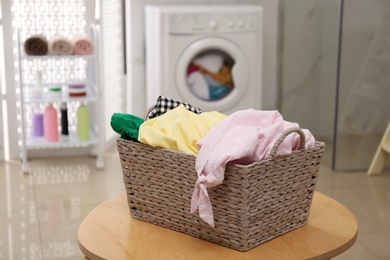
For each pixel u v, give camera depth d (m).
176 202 1.73
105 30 4.24
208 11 4.00
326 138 4.16
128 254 1.62
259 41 4.16
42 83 3.98
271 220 1.68
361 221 3.24
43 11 4.09
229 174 1.58
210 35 4.04
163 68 4.01
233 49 4.09
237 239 1.63
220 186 1.61
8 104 4.16
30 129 4.26
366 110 3.99
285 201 1.71
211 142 1.66
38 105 4.19
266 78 4.66
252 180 1.57
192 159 1.65
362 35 3.88
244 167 1.55
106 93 4.35
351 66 3.91
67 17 4.14
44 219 3.23
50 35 4.14
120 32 4.55
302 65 4.31
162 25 3.95
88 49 3.90
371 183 3.81
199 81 4.14
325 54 4.03
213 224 1.58
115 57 4.49
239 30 4.08
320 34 4.06
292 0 4.36
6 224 3.17
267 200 1.64
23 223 3.18
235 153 1.57
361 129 4.01
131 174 1.81
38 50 3.80
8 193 3.59
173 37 3.98
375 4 3.85
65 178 3.85
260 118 1.74
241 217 1.60
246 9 4.09
